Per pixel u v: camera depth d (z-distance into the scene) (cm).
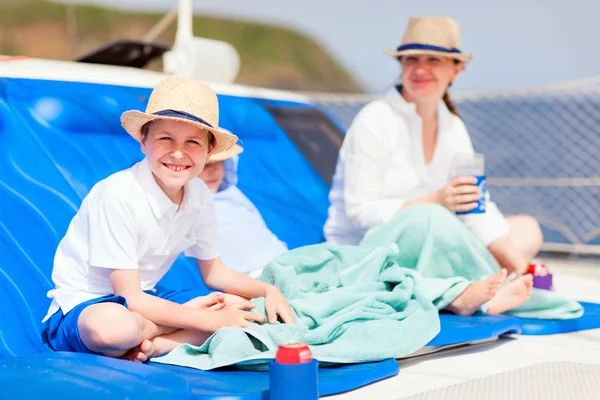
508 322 318
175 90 268
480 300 322
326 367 262
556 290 426
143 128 274
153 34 484
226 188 415
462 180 353
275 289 294
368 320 286
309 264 324
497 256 373
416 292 311
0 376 229
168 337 271
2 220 312
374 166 383
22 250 306
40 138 356
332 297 293
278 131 478
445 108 407
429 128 401
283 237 413
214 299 283
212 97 273
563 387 246
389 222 354
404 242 349
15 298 288
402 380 262
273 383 214
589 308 367
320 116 520
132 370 234
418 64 385
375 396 243
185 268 353
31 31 4134
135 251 266
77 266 269
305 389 211
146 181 270
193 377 244
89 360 245
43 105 369
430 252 343
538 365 273
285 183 450
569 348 306
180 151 264
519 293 335
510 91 560
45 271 304
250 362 252
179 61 470
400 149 389
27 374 230
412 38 385
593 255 531
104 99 393
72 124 372
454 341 295
